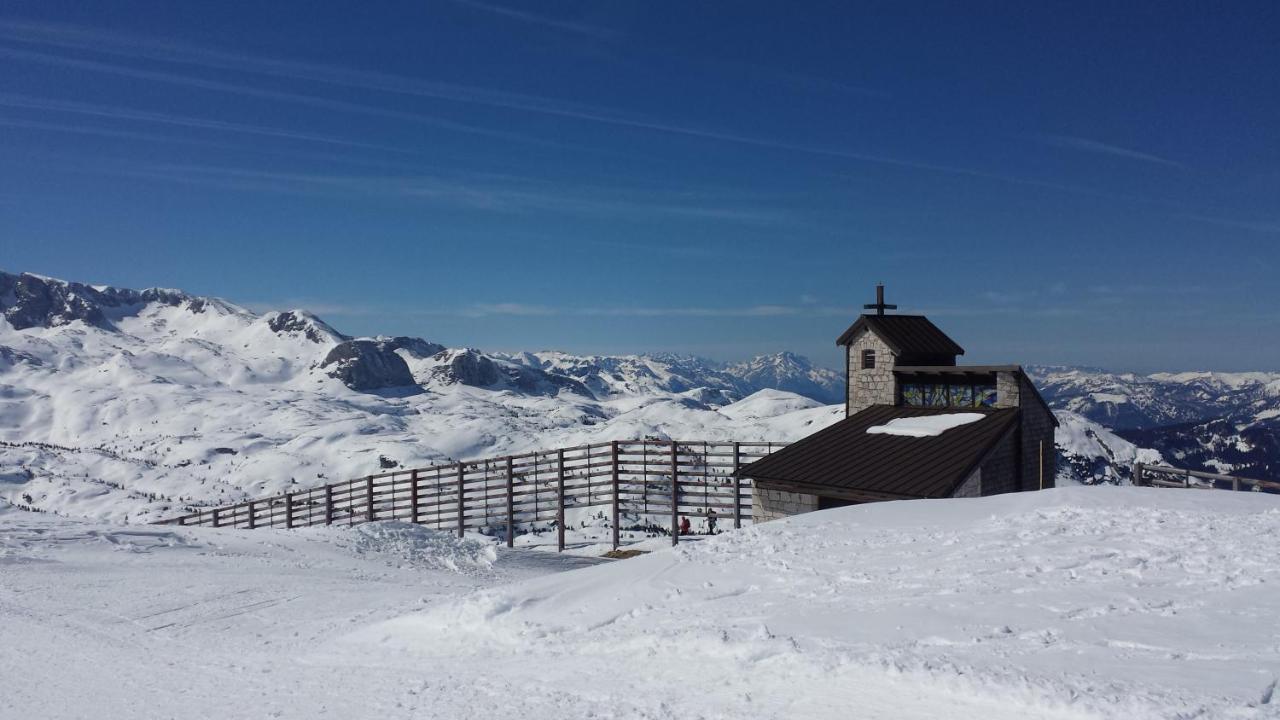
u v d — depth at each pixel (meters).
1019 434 24.66
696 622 9.48
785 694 6.79
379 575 19.94
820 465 24.44
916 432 24.73
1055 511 13.62
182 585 17.02
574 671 8.52
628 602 11.09
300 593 16.34
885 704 6.27
